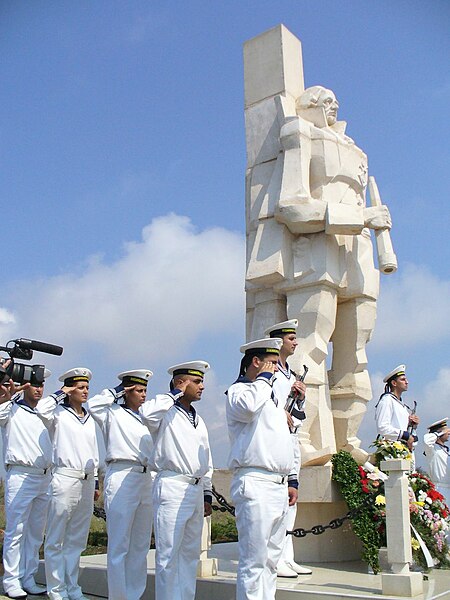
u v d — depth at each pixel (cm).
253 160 995
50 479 805
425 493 813
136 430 716
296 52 1027
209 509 690
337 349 955
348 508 814
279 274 904
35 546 804
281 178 936
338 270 921
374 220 897
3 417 793
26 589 786
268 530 560
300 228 905
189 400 673
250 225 972
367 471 803
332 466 818
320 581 698
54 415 771
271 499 565
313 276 900
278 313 939
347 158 954
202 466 655
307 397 869
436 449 1103
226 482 885
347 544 839
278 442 572
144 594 754
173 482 641
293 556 802
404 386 905
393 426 882
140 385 735
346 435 927
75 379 788
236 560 849
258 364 613
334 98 975
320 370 891
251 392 574
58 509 741
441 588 666
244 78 1032
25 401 811
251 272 921
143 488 713
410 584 625
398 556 643
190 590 643
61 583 740
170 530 632
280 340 630
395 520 652
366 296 945
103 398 726
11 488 784
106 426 727
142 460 711
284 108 942
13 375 627
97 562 876
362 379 943
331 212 864
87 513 771
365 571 762
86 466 764
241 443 577
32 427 796
